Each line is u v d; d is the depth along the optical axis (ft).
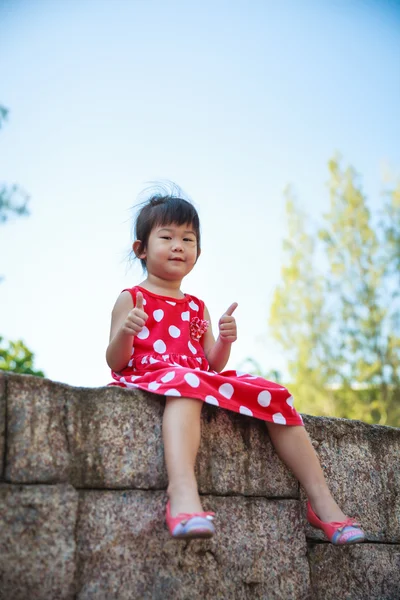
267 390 8.60
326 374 50.88
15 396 7.29
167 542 7.85
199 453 8.38
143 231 10.22
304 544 8.97
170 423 7.92
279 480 8.98
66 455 7.46
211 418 8.60
